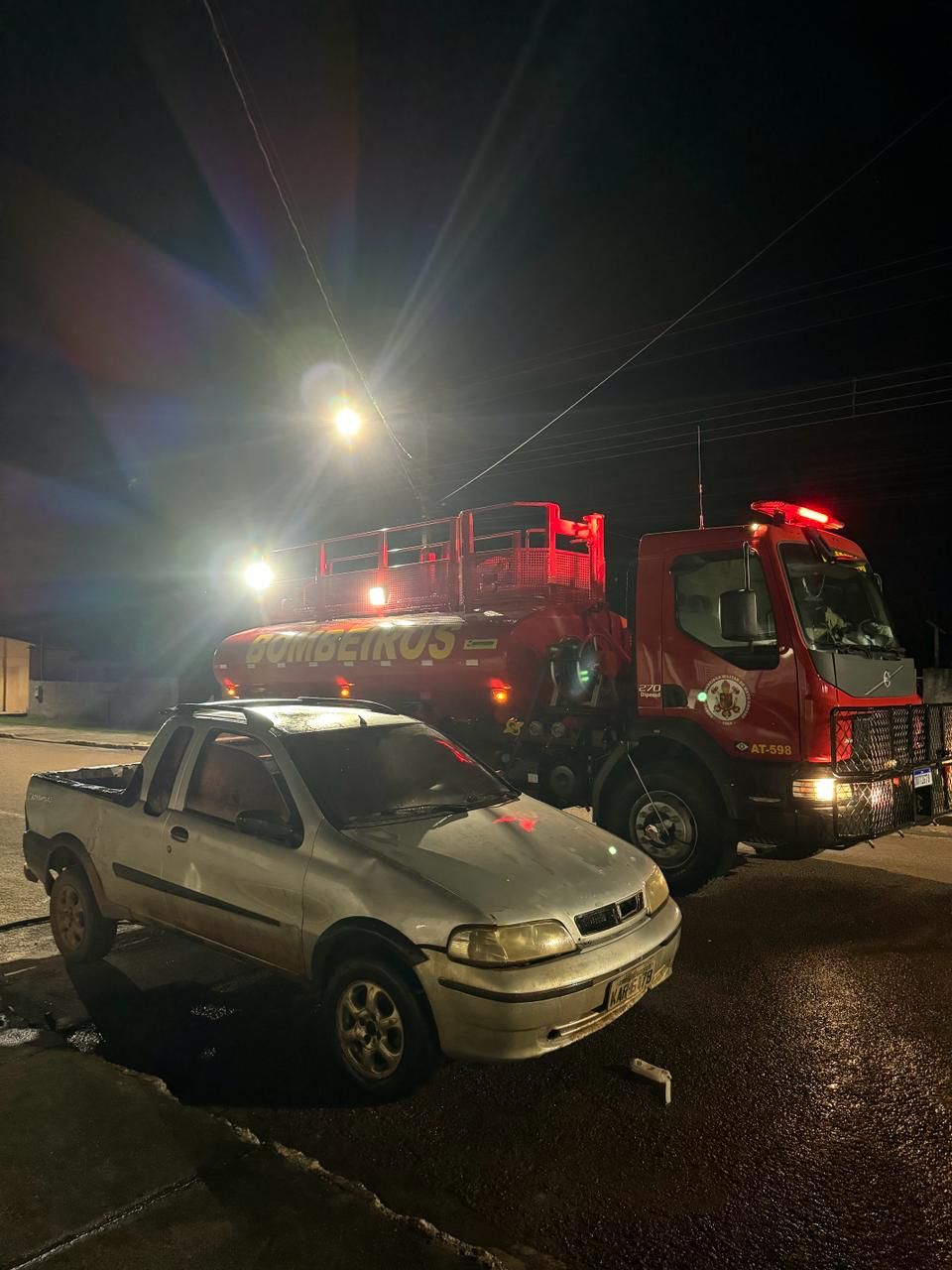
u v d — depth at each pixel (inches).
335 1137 126.2
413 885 136.9
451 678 329.4
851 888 260.7
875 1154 121.5
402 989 132.3
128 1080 138.8
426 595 377.1
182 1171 114.3
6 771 591.5
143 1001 176.1
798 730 229.5
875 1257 100.7
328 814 155.3
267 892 153.3
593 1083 141.5
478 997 126.5
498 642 315.3
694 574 255.1
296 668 398.9
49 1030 161.0
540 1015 127.2
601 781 270.5
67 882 199.2
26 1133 123.1
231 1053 153.0
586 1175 116.7
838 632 252.4
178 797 177.2
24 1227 102.7
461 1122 130.0
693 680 251.4
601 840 165.9
